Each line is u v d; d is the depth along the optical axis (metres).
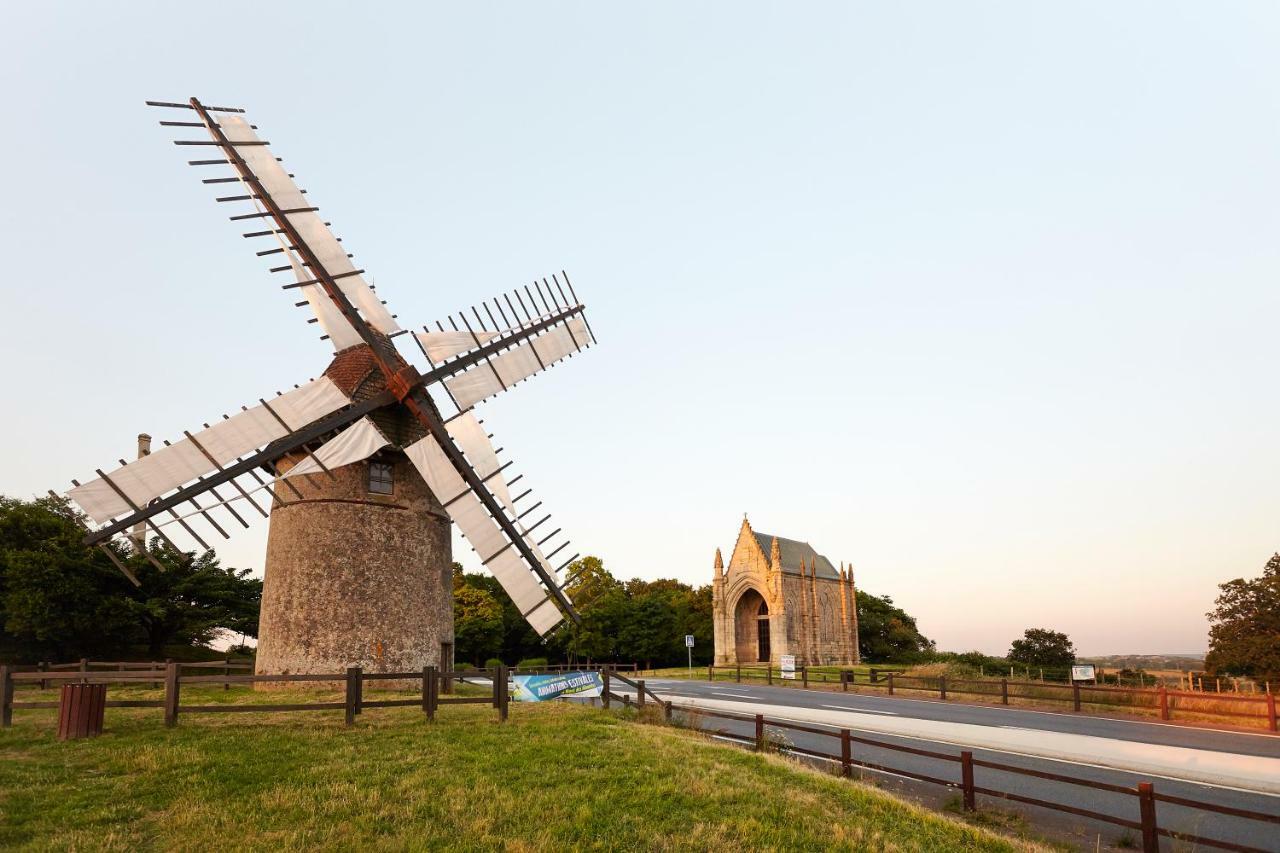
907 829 10.82
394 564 23.06
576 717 17.89
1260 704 26.03
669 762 13.34
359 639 22.08
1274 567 55.66
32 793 10.48
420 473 22.75
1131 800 13.74
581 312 28.88
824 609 90.94
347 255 23.78
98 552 46.59
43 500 50.34
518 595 23.23
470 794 10.91
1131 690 28.09
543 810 10.39
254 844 8.87
